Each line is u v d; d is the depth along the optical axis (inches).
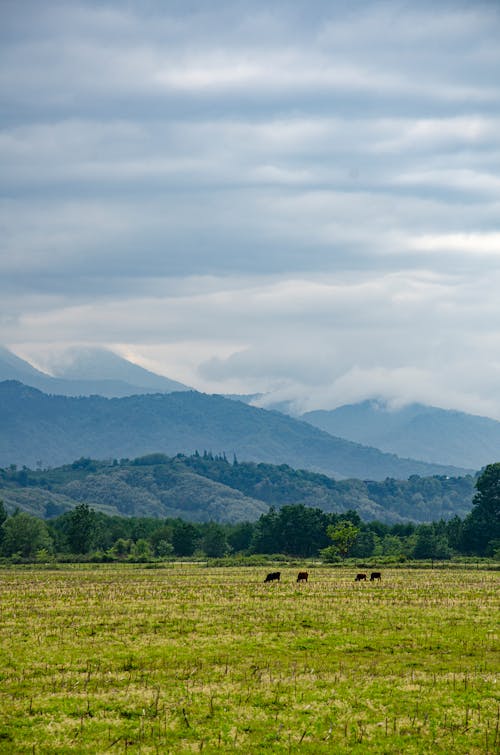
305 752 1509.6
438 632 2640.3
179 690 1882.4
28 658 2215.8
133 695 1830.7
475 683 1966.0
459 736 1594.5
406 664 2196.1
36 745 1526.8
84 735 1581.0
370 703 1792.6
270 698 1822.1
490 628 2714.1
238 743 1549.0
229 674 2048.5
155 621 2839.6
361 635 2583.7
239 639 2507.4
